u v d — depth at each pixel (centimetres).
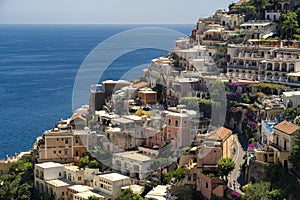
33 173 16075
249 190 11762
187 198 12656
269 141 12850
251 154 13162
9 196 15162
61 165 15338
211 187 12344
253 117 14988
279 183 11794
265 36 19975
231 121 15525
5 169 17275
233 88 16600
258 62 17725
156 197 12781
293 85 16312
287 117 13888
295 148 11762
